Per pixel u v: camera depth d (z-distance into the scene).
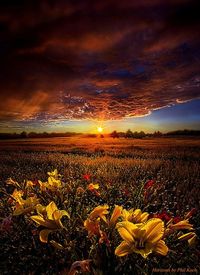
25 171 9.77
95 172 8.91
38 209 2.22
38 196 3.02
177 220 2.18
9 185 6.99
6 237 2.81
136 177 8.56
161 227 1.76
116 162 11.94
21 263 2.49
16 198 2.67
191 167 10.84
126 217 2.05
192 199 5.61
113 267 1.88
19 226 2.71
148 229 1.76
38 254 2.45
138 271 1.94
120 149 23.38
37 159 14.19
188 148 24.69
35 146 32.41
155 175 9.05
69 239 2.14
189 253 2.42
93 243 2.07
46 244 2.39
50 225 2.04
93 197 4.48
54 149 25.59
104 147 26.52
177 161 13.23
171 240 2.34
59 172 9.60
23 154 18.75
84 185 5.07
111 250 1.96
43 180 7.64
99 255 1.92
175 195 6.23
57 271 2.20
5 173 9.38
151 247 1.71
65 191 3.12
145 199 3.98
